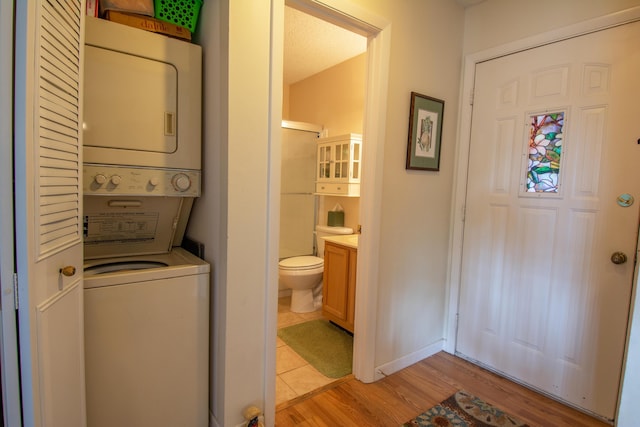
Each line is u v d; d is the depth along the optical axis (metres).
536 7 1.91
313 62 3.25
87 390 1.22
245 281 1.42
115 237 1.55
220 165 1.39
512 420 1.70
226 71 1.31
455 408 1.78
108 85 1.29
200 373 1.47
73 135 1.04
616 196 1.65
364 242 1.94
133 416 1.33
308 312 3.12
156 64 1.38
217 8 1.37
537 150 1.92
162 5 1.42
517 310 2.03
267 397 1.54
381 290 2.00
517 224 2.02
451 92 2.23
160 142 1.41
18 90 0.76
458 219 2.31
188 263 1.47
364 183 1.92
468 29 2.24
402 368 2.17
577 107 1.77
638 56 1.58
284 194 3.43
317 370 2.13
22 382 0.83
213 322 1.50
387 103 1.89
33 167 0.81
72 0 1.00
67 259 1.03
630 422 0.92
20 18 0.76
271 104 1.42
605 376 1.70
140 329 1.31
